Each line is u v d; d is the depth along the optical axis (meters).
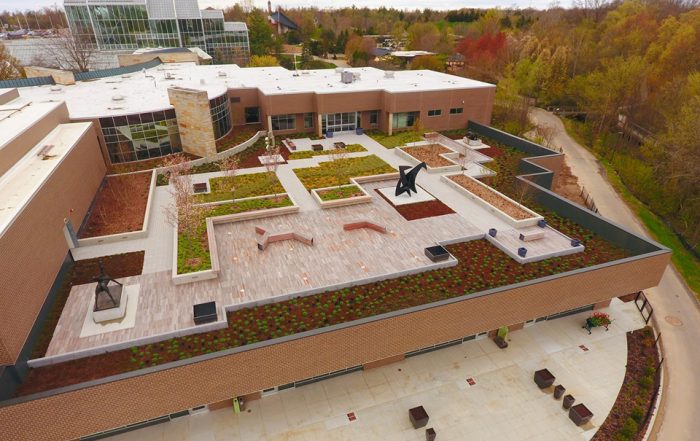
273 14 136.25
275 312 19.41
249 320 18.92
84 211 26.17
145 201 28.97
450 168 35.72
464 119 48.62
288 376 17.45
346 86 47.66
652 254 22.11
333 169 35.56
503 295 19.61
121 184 31.55
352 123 46.88
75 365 16.44
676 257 32.28
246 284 21.08
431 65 77.88
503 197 30.25
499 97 58.81
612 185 44.03
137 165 34.88
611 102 55.56
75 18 75.88
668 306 26.39
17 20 146.75
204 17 82.94
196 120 35.22
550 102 73.31
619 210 38.75
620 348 22.28
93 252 23.53
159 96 39.88
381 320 17.67
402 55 89.06
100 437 17.06
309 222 27.19
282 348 16.61
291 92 43.59
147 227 25.47
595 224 26.41
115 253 23.48
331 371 18.19
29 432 14.59
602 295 22.33
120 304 18.66
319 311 19.52
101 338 17.50
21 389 15.35
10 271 15.65
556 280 20.47
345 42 111.25
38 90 42.38
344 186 31.77
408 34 115.94
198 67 60.62
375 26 148.00
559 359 21.44
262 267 22.48
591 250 24.77
